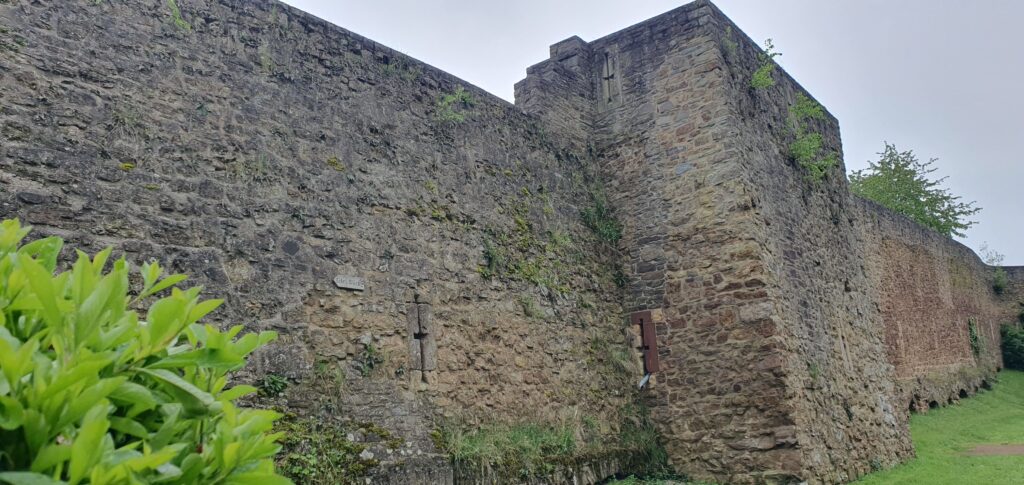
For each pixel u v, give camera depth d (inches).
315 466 254.4
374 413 282.8
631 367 410.9
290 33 297.1
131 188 236.8
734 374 378.6
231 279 254.5
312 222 283.7
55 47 230.1
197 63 264.1
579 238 413.1
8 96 217.6
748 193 396.5
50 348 103.8
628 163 437.1
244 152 269.1
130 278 229.0
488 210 362.9
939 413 771.4
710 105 411.5
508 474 313.9
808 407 385.1
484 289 346.9
